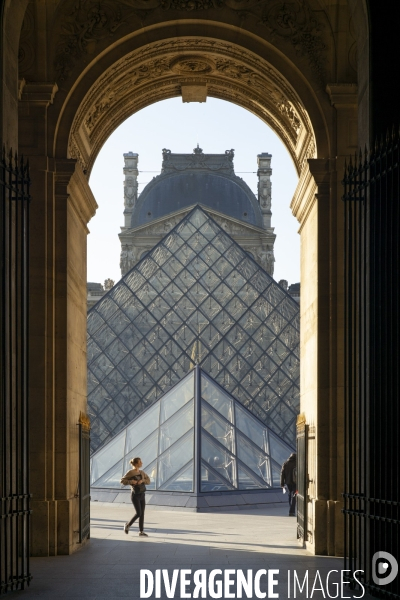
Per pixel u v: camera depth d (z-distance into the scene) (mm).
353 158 30125
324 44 30672
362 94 22547
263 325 106375
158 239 182625
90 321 107375
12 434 21484
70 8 30516
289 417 103688
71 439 30453
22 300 20797
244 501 57344
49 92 29891
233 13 30703
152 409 68562
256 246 182375
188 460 59781
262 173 199125
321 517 29031
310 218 32156
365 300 20703
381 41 21609
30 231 29734
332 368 29688
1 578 20047
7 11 21656
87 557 28266
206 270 108750
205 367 104125
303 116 31422
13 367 22344
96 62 30641
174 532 39219
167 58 32938
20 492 22031
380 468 19719
